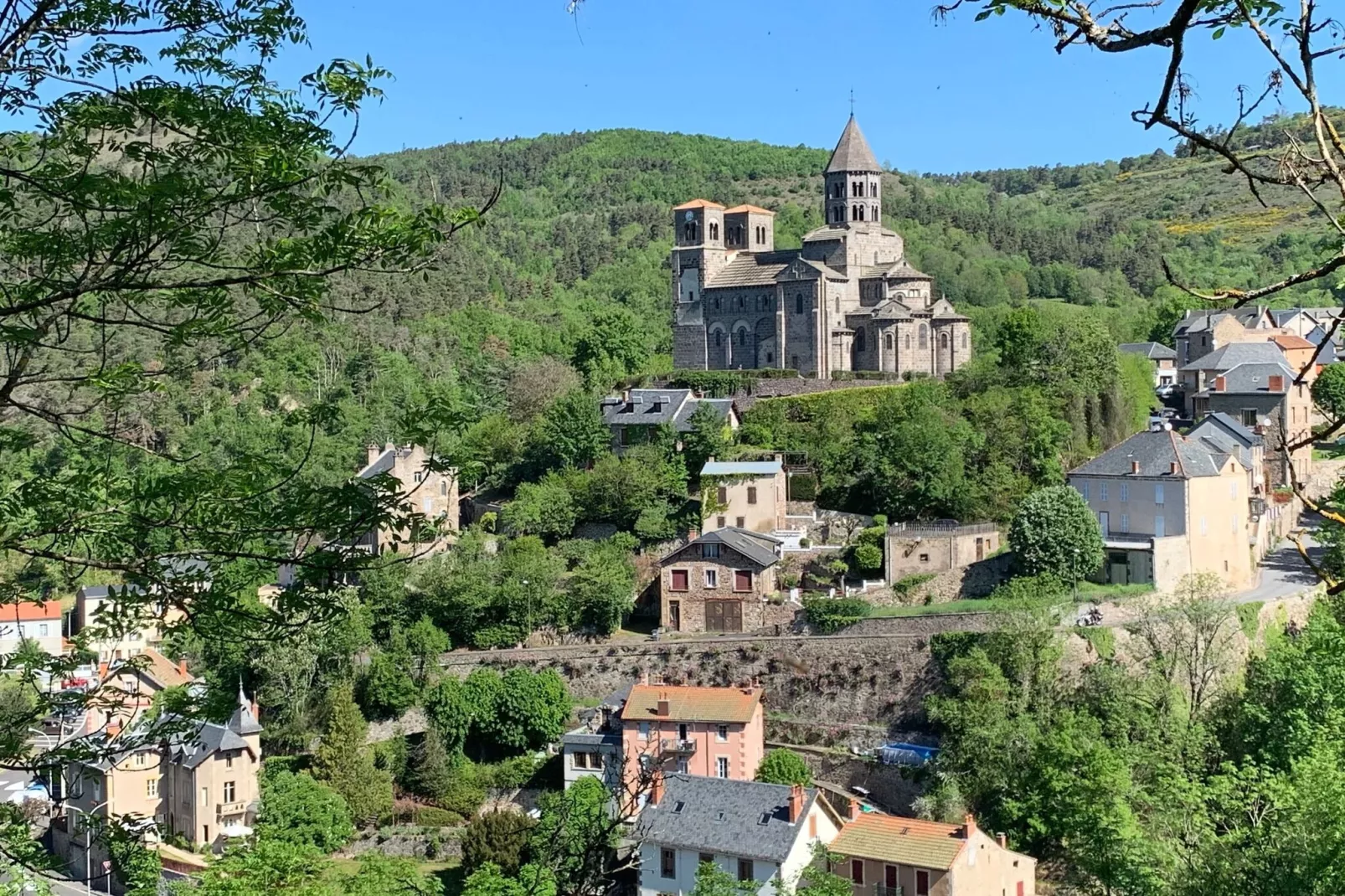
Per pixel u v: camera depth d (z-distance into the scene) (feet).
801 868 233.96
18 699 107.86
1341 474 359.66
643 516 366.43
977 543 326.44
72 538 73.72
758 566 331.36
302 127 68.59
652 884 243.40
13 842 81.87
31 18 65.41
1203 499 315.37
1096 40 38.83
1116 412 382.63
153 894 115.75
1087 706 264.72
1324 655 204.23
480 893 142.72
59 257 66.64
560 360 605.73
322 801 287.89
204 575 74.13
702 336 486.38
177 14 69.05
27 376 70.79
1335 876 140.77
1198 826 176.14
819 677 309.83
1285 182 38.11
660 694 297.33
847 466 368.48
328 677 331.77
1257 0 37.29
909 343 453.58
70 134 66.08
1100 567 314.35
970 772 264.93
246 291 69.36
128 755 88.53
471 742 320.29
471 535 367.25
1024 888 236.43
